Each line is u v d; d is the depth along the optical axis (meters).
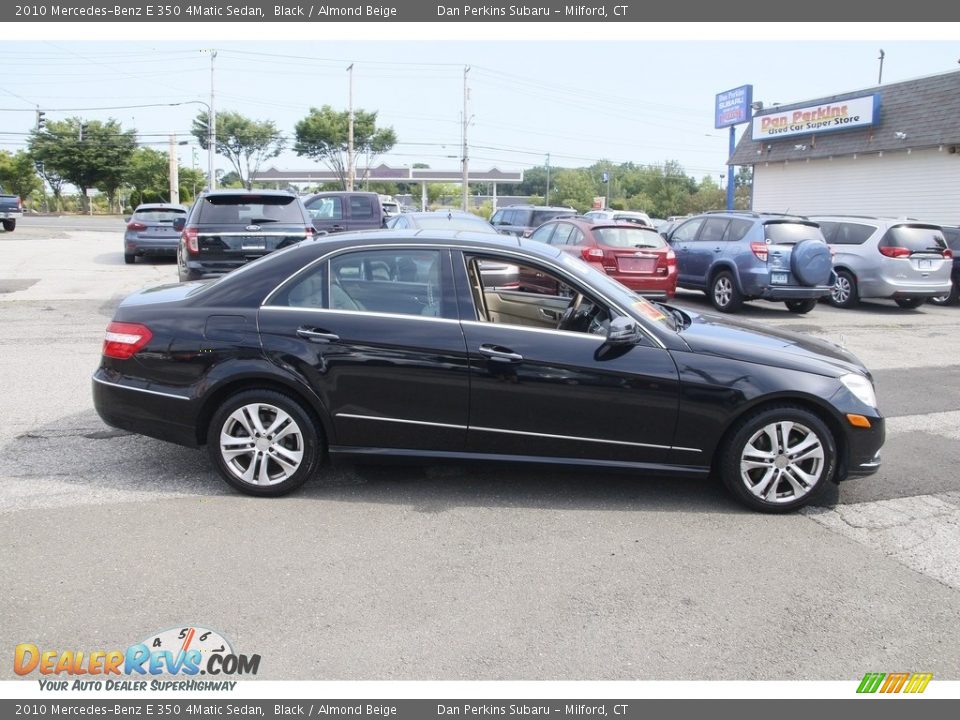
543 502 4.63
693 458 4.53
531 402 4.45
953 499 4.85
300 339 4.45
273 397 4.48
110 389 4.62
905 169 21.12
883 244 13.68
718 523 4.41
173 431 4.57
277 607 3.41
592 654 3.14
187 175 64.81
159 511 4.36
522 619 3.37
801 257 12.47
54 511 4.32
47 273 16.12
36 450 5.29
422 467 5.15
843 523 4.46
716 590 3.66
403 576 3.70
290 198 9.94
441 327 4.46
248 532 4.12
